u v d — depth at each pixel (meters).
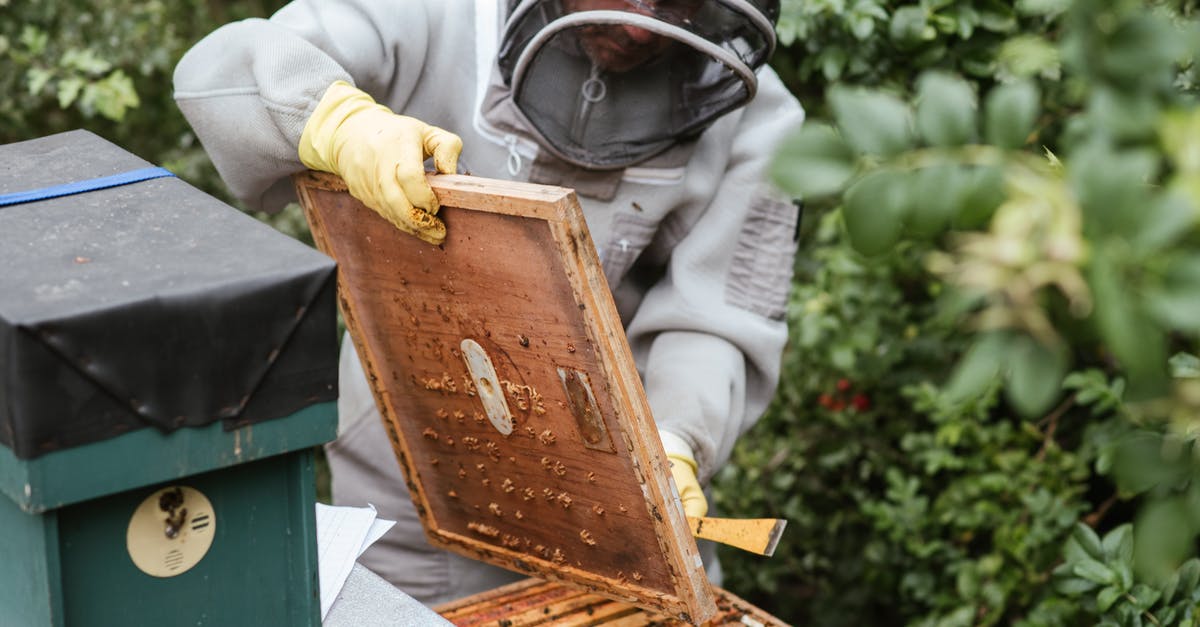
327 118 1.59
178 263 1.20
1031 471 2.66
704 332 1.94
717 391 1.88
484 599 1.70
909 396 3.01
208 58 1.70
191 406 1.16
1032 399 0.85
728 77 1.74
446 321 1.57
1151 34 0.78
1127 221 0.76
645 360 2.02
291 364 1.21
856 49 2.54
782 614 3.31
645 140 1.77
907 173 0.84
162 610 1.26
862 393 3.02
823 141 0.86
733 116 1.98
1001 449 2.75
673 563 1.48
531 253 1.38
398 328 1.66
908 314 2.96
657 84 1.74
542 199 1.32
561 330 1.41
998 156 0.84
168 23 3.48
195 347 1.14
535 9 1.67
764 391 2.03
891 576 3.05
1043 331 0.85
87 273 1.17
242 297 1.16
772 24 1.72
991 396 2.70
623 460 1.45
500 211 1.37
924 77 0.87
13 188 1.41
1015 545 2.63
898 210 0.84
